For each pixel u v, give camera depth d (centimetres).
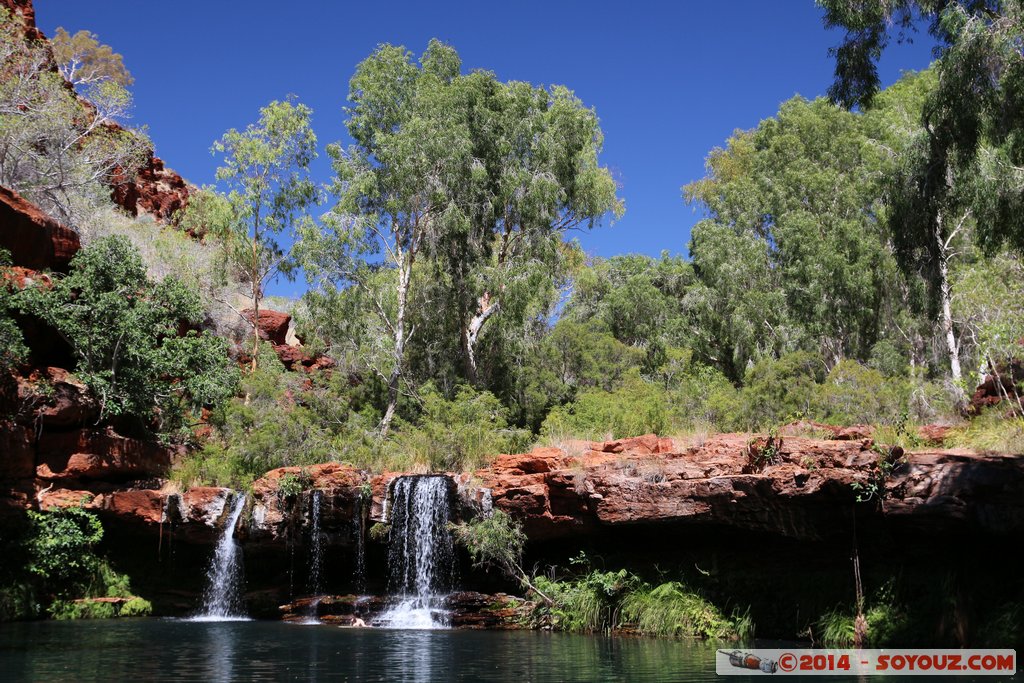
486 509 1773
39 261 2156
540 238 3178
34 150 3175
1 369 1859
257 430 2331
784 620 1496
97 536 1955
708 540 1623
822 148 5725
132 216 3959
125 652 1295
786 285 4750
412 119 3158
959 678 1044
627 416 2459
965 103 1667
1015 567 1316
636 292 4516
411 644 1408
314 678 1041
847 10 1862
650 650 1323
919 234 1884
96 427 2102
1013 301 2391
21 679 1027
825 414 2530
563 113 3350
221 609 2020
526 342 3309
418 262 3366
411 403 3033
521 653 1288
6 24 3319
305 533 1950
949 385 2656
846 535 1437
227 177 3244
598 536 1725
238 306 3831
